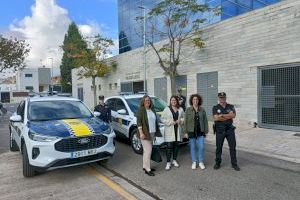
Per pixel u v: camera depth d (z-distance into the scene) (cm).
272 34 1237
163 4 1636
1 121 2069
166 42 1958
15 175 685
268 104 1273
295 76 1169
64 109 798
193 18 1828
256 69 1315
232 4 1941
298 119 1162
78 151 637
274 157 818
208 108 1611
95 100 2853
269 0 1986
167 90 1977
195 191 562
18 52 2933
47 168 619
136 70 2380
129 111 973
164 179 639
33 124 689
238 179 628
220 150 706
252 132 1198
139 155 870
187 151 905
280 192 549
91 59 2803
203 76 1636
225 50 1478
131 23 3306
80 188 594
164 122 718
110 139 695
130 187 594
